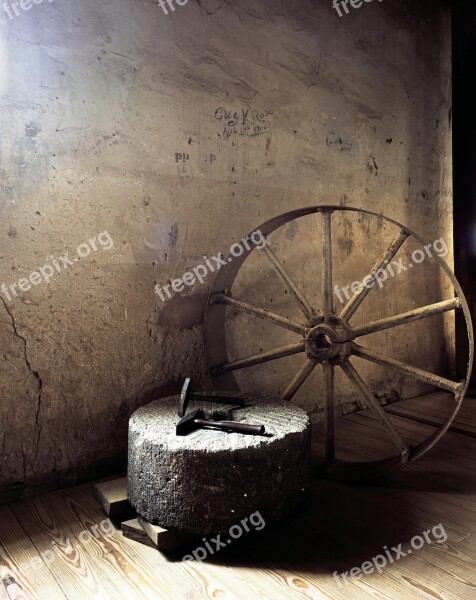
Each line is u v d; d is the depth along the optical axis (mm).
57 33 2791
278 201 3777
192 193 3336
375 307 4426
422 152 4809
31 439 2756
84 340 2920
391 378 4570
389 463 2877
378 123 4422
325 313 3020
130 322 3092
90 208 2916
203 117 3379
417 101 4758
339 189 4152
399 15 4586
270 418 2506
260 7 3662
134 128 3076
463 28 4746
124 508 2496
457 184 4852
